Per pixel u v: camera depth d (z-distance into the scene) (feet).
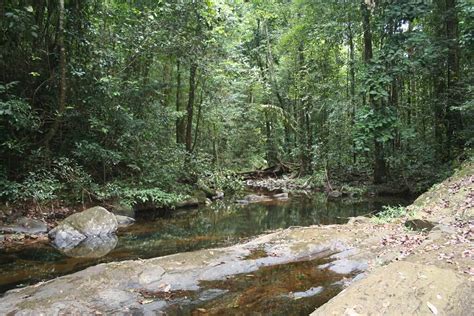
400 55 32.42
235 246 19.49
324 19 48.57
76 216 24.64
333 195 46.11
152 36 34.12
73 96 30.58
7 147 26.50
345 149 51.26
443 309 9.08
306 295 14.12
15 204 25.59
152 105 37.27
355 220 24.72
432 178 39.86
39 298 12.75
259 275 15.90
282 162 68.39
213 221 31.19
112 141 33.09
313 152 55.26
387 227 21.56
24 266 18.16
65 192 29.30
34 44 28.58
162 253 20.80
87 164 32.45
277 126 73.41
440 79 40.40
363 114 34.06
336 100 52.08
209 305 13.33
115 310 12.53
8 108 23.91
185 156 42.16
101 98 31.63
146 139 36.45
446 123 40.45
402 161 43.55
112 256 20.11
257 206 39.45
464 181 26.08
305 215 33.81
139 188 33.45
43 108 29.86
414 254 15.23
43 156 27.99
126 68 35.47
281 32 65.92
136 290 14.03
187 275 15.38
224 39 41.34
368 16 41.42
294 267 16.76
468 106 31.65
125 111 32.65
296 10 56.39
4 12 25.30
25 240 22.81
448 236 17.28
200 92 47.83
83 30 31.40
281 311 12.91
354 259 16.96
